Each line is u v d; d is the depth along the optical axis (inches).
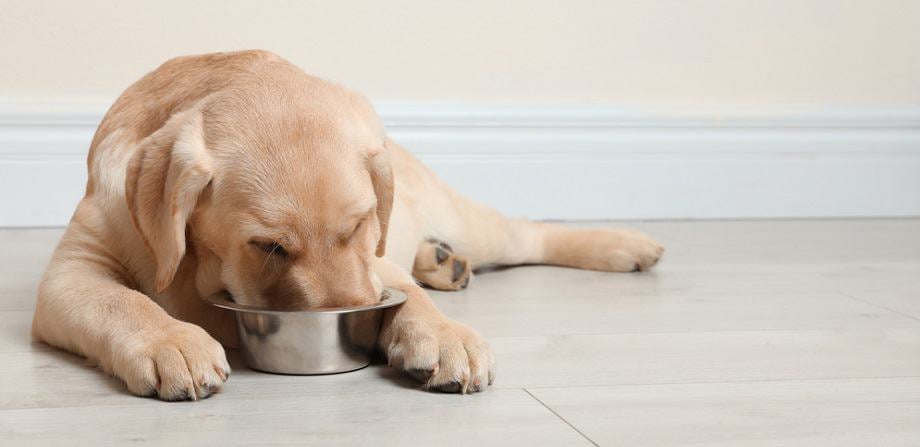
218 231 47.2
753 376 49.3
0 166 79.6
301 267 47.0
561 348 52.4
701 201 91.3
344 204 46.7
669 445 42.8
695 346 53.0
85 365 49.0
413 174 64.0
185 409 44.8
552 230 70.6
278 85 49.1
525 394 46.9
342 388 47.1
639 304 60.0
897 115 93.7
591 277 66.6
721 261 71.3
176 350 45.4
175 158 46.4
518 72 88.1
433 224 64.2
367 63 85.4
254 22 83.3
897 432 44.2
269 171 46.5
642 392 47.3
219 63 52.2
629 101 90.4
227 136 47.3
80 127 80.8
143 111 52.1
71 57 80.9
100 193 51.9
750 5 91.5
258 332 48.0
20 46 80.0
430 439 42.8
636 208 90.1
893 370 50.3
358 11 84.7
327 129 47.9
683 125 89.8
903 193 94.6
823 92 94.3
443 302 60.0
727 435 43.7
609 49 89.4
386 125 84.9
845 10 93.4
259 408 45.0
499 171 87.0
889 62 94.7
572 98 89.4
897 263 71.5
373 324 48.7
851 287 64.6
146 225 47.0
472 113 86.0
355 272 47.5
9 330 53.5
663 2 89.7
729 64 92.0
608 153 88.8
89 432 42.9
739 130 91.2
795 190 93.0
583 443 42.8
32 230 79.0
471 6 86.4
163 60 82.4
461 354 46.6
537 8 87.6
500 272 67.9
